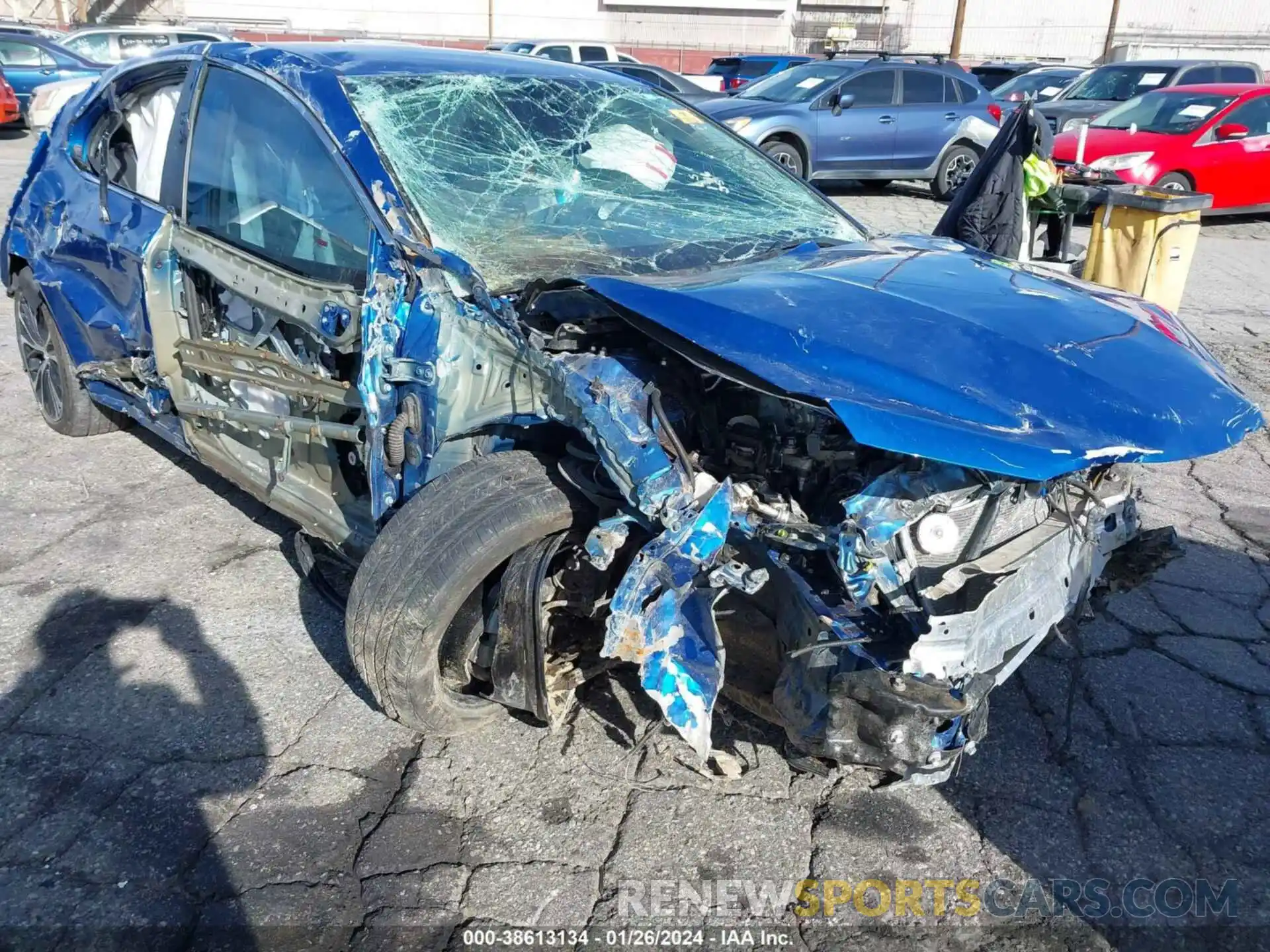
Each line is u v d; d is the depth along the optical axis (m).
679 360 2.66
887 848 2.50
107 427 4.64
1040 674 3.21
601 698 2.97
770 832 2.53
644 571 2.24
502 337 2.46
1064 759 2.84
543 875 2.36
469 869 2.37
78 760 2.64
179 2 30.05
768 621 2.51
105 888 2.26
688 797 2.63
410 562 2.43
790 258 3.15
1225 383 2.52
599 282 2.62
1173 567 3.92
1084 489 2.58
